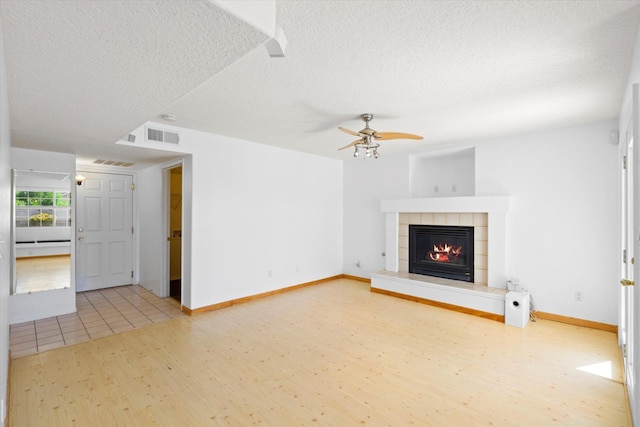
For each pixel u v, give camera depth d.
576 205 3.67
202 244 4.09
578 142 3.65
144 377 2.53
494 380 2.50
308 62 2.16
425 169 5.45
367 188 5.80
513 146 4.09
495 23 1.72
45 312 3.87
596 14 1.63
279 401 2.23
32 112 2.37
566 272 3.73
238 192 4.48
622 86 2.53
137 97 2.06
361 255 5.91
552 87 2.57
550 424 2.00
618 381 2.49
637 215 1.61
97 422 2.00
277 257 5.02
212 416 2.07
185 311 4.07
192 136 3.97
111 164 4.95
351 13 1.63
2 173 1.51
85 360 2.80
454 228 4.64
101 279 5.25
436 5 1.57
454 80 2.45
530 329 3.55
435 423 2.01
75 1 1.07
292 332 3.46
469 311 4.05
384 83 2.51
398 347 3.09
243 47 1.41
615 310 3.45
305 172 5.46
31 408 2.13
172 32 1.28
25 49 1.43
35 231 3.80
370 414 2.09
